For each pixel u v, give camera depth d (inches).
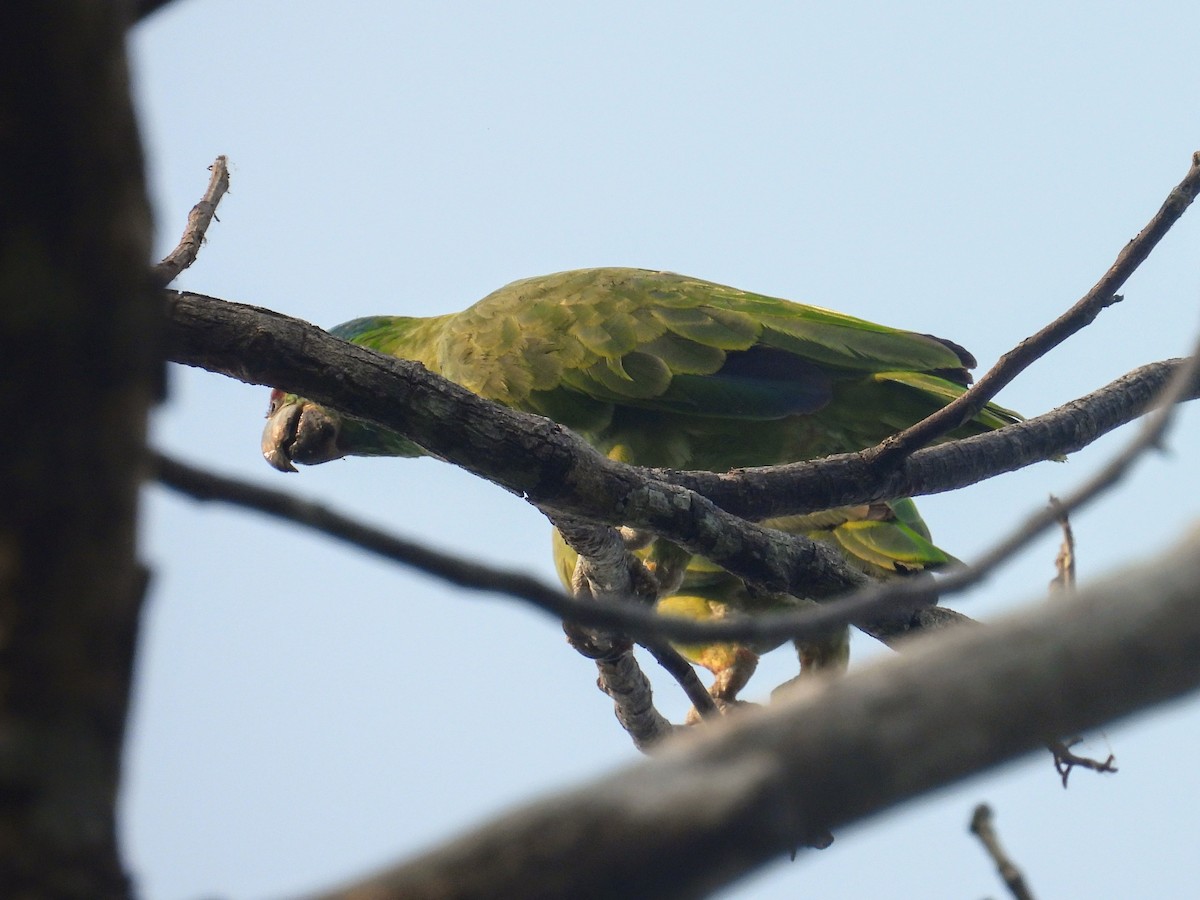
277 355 386.6
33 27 116.4
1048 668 138.6
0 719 133.8
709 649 593.3
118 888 137.9
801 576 433.7
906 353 592.1
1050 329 425.7
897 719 138.6
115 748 138.3
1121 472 211.5
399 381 394.3
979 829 234.2
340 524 185.9
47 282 124.0
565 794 137.6
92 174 122.3
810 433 602.5
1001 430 479.8
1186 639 137.9
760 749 138.5
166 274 361.7
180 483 182.9
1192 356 217.9
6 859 133.0
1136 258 415.2
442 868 135.8
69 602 132.6
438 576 186.9
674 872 135.3
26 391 126.0
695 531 420.2
